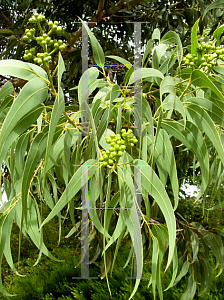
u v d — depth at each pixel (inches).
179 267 100.3
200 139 27.6
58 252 136.7
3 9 93.4
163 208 25.8
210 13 67.7
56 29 20.8
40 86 19.4
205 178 27.8
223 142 32.8
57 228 155.4
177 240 64.9
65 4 79.8
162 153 29.1
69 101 73.0
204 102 27.0
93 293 109.3
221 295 93.4
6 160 36.0
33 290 113.3
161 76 24.3
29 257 147.9
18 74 19.0
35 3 68.2
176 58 35.8
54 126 19.2
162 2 79.5
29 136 30.3
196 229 64.3
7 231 30.5
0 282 28.4
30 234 31.9
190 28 75.7
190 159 87.4
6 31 59.1
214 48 24.0
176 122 28.2
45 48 20.4
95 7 81.9
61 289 112.3
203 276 64.0
